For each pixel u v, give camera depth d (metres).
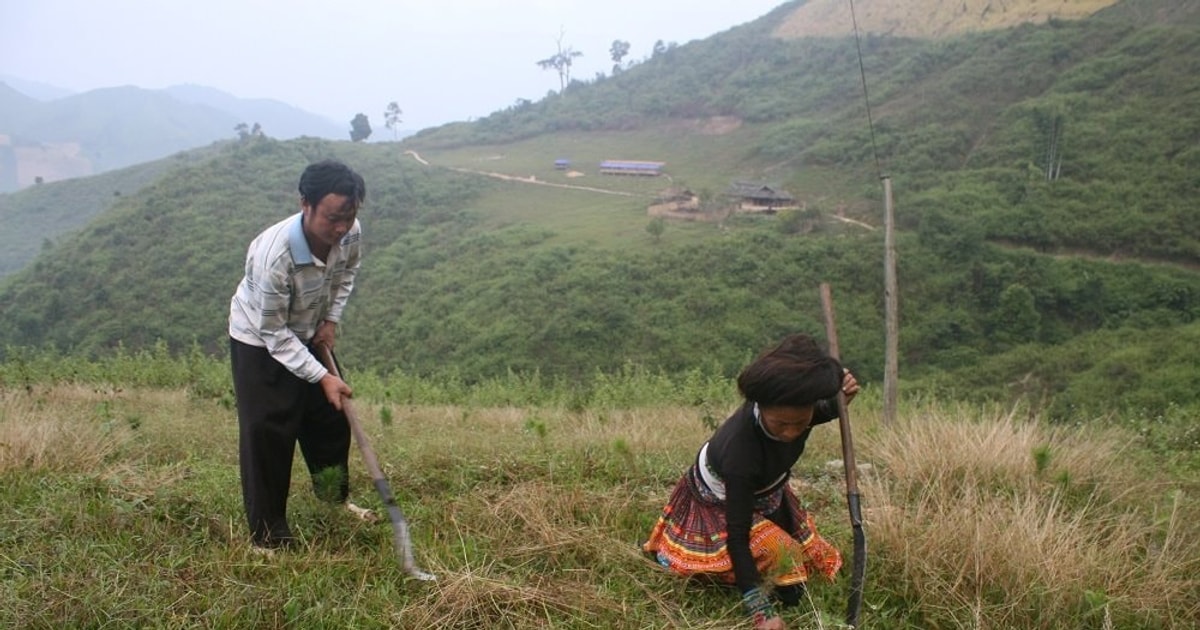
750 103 114.31
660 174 97.81
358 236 3.95
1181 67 69.88
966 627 3.33
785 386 2.84
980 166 66.62
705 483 3.43
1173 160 58.00
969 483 5.06
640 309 49.75
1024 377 39.38
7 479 4.34
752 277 51.38
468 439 6.41
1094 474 5.39
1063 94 72.69
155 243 68.31
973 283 48.06
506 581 3.44
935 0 116.50
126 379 13.38
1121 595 3.57
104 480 4.35
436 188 93.00
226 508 4.16
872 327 45.94
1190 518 4.53
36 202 128.00
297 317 3.79
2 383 11.55
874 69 107.88
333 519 4.12
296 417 3.81
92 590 3.14
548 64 164.75
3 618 2.95
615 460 5.39
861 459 6.11
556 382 19.62
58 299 61.41
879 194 66.25
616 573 3.68
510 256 62.25
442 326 52.38
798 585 3.37
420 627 3.13
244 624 3.09
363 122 137.75
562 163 105.56
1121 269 48.09
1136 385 33.44
